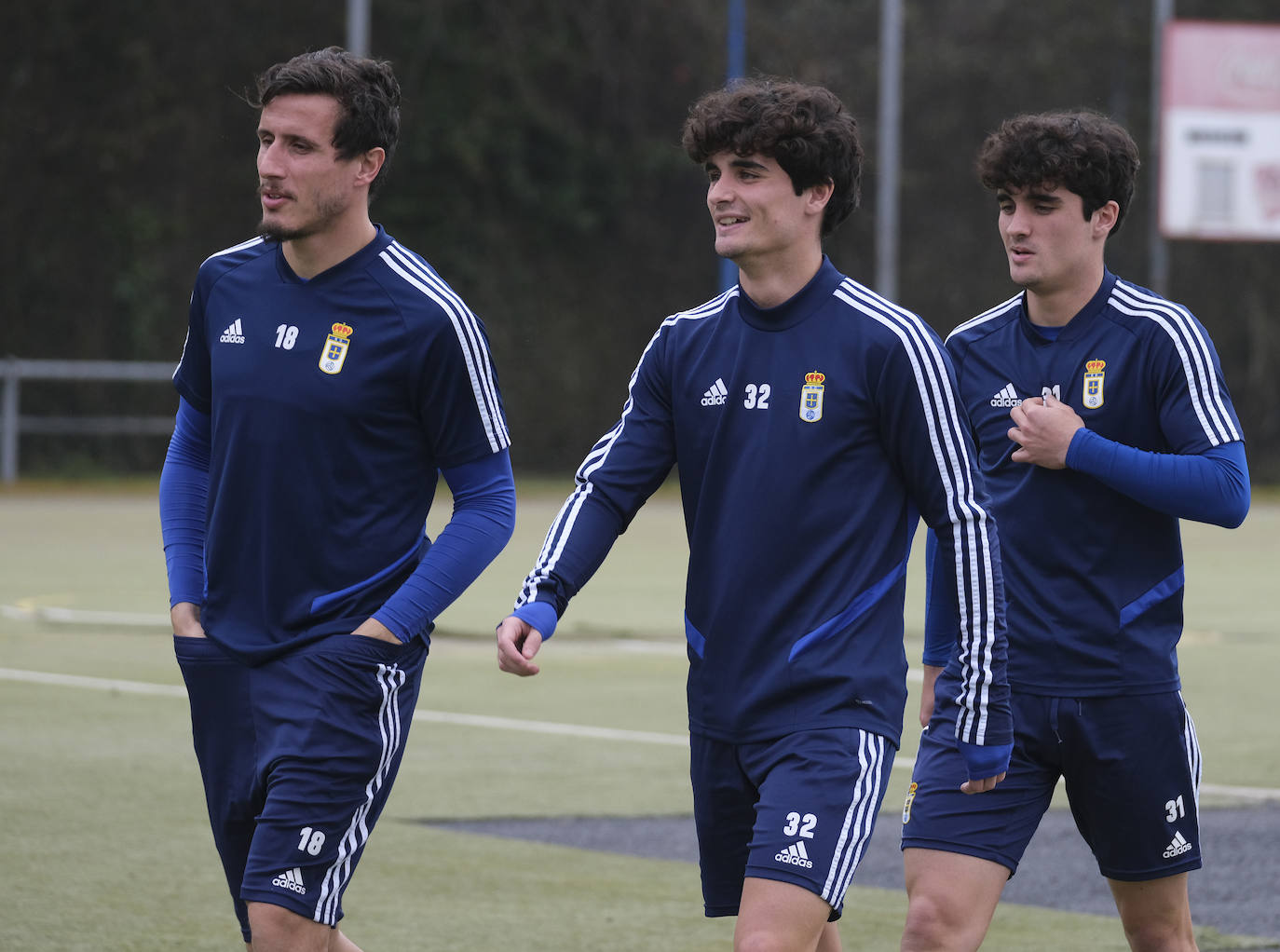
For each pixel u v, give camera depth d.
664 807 27.44
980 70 139.38
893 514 14.38
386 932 20.75
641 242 130.50
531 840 25.30
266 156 14.81
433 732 33.34
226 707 15.19
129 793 27.55
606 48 127.50
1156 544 16.23
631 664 41.94
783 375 14.30
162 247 118.56
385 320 14.94
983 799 15.94
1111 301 16.50
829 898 13.61
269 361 15.01
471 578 15.17
